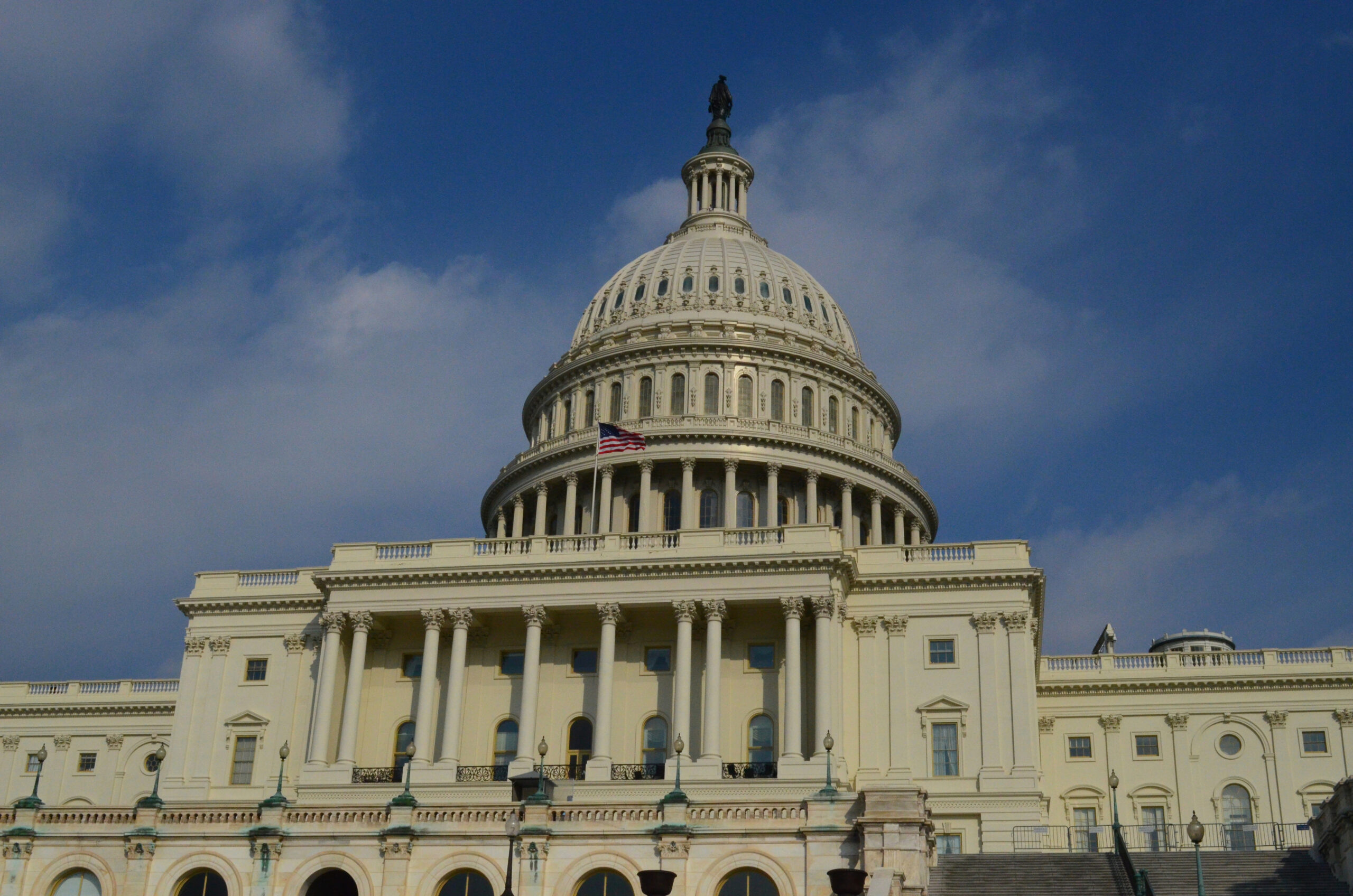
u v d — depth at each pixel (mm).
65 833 49719
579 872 46719
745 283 112938
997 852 66500
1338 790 46875
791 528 77625
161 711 95125
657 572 76500
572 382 109438
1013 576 76125
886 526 107438
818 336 111250
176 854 49062
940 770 73438
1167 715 86438
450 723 75688
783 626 76875
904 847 45188
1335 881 47094
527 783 56875
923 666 75688
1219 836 76125
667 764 71938
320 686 77375
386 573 78312
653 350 106375
